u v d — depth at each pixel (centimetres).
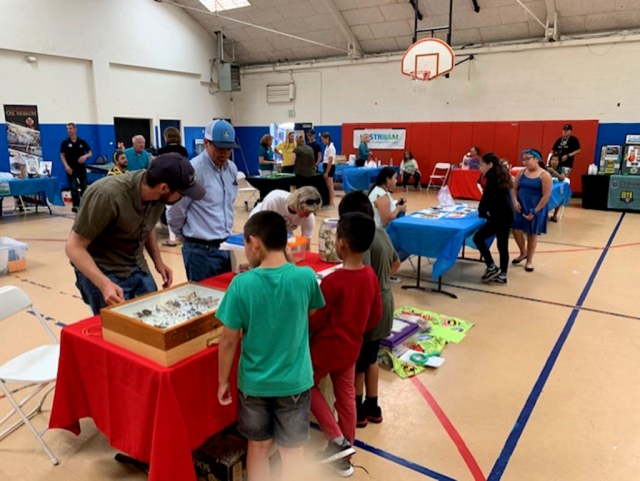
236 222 812
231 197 278
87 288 221
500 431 235
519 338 341
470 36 1091
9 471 205
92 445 223
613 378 285
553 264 534
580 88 1008
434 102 1188
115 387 176
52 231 704
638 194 854
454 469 208
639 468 209
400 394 269
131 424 172
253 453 172
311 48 1309
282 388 162
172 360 163
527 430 236
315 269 263
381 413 246
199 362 169
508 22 1021
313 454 218
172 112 1316
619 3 899
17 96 989
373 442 226
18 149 1001
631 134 971
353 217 188
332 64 1314
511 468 209
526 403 259
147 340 165
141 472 204
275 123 1462
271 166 848
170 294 205
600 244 623
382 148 1277
